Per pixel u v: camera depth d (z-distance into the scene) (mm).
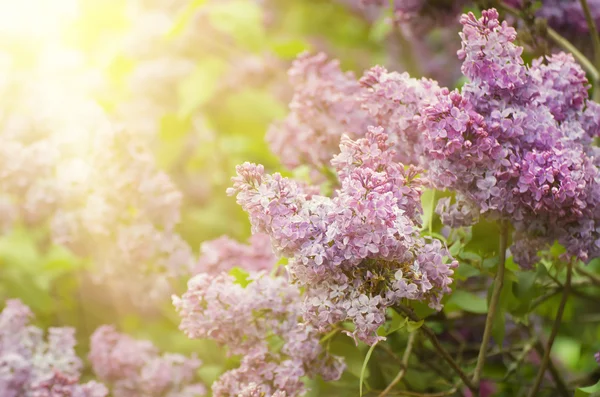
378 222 1193
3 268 1673
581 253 1280
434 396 1360
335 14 2686
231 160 1965
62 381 1412
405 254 1215
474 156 1243
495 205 1253
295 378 1300
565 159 1253
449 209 1288
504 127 1247
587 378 1599
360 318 1205
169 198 1486
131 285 1518
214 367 1502
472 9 1564
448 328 1534
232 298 1310
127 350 1506
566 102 1308
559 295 1486
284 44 1940
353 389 1397
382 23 2031
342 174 1236
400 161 1313
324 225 1209
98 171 1488
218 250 1472
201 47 2021
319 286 1225
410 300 1264
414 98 1287
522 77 1261
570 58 1315
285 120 1464
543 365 1365
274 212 1213
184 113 1807
